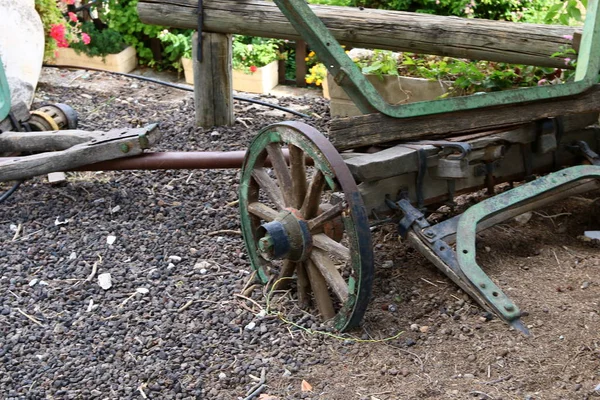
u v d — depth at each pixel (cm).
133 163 466
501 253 411
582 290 374
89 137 489
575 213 452
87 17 832
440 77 576
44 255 435
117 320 376
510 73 536
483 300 358
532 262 402
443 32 514
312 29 355
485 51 507
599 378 316
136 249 440
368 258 329
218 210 483
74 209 485
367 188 367
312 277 362
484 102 388
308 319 369
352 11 541
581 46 431
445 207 459
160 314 379
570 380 316
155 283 405
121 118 639
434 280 392
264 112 653
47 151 510
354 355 342
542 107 411
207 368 338
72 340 362
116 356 348
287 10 356
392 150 371
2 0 646
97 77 750
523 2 699
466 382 319
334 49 359
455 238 375
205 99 604
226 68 597
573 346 335
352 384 323
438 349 342
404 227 375
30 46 658
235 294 393
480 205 383
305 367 336
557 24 516
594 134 448
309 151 338
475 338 346
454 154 376
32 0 688
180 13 582
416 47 526
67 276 414
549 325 349
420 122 381
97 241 448
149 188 514
